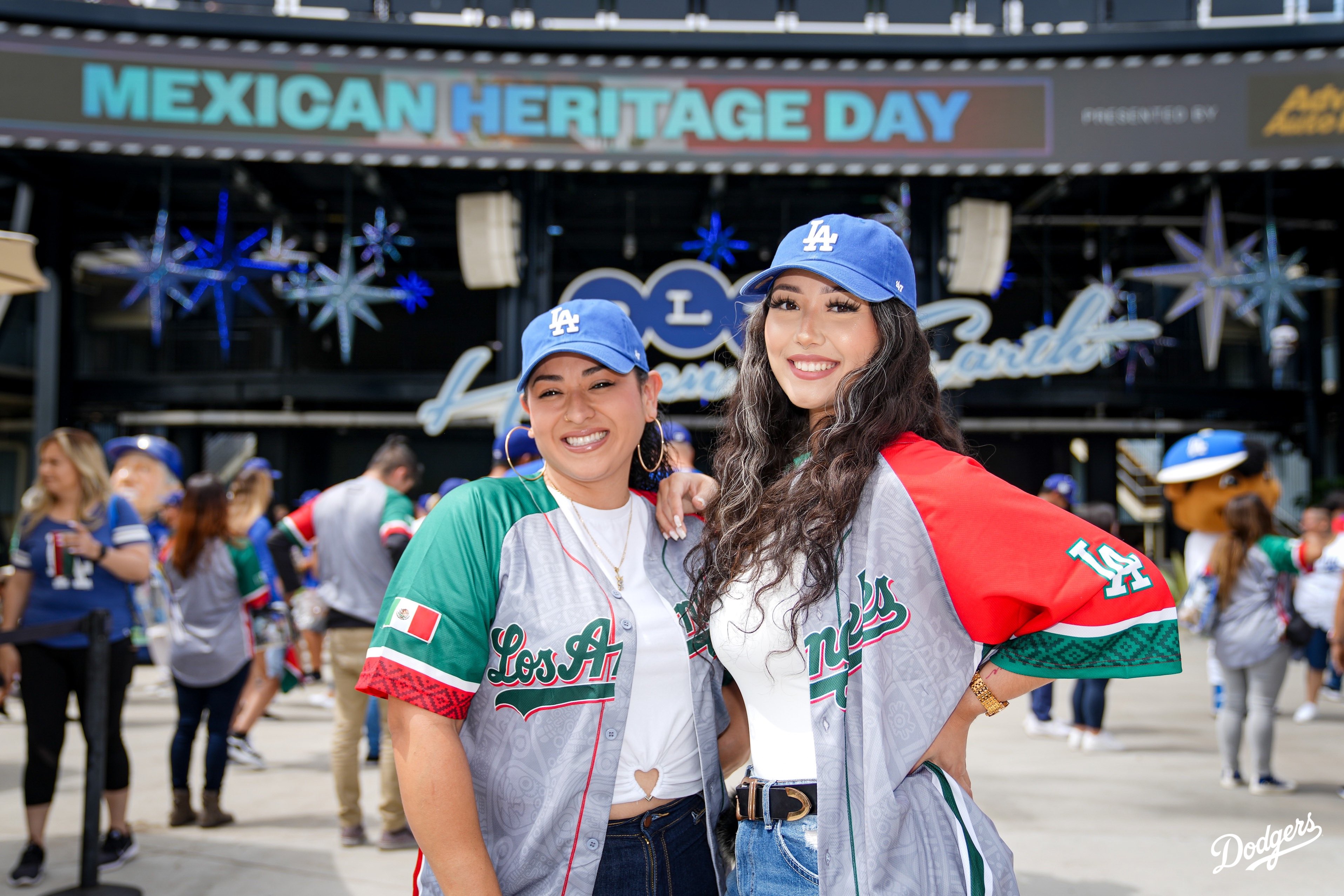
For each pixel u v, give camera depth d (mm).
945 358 12812
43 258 12375
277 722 6871
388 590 1354
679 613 1487
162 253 13219
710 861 1496
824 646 1287
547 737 1356
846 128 11008
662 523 1586
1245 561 4762
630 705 1424
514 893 1351
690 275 11930
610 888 1397
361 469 17969
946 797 1261
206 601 4227
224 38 10578
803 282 1394
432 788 1243
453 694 1278
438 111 10844
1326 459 14789
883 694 1235
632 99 10945
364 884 3520
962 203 12891
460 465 18406
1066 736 6160
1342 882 3508
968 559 1188
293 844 4004
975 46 10930
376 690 1273
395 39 10703
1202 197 14680
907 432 1365
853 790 1232
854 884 1206
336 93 10758
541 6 12633
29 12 10203
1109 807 4504
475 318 19453
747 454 1496
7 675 3771
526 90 10891
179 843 4027
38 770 3531
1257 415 14891
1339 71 10883
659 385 1632
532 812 1349
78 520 3613
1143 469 18609
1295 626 4676
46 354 12281
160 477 6473
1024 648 1198
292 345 18078
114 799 3746
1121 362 17219
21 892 3387
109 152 10484
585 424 1458
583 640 1374
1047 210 15617
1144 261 17828
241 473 5840
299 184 14703
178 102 10547
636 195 15406
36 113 10320
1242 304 13141
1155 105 10984
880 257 1365
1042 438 18312
